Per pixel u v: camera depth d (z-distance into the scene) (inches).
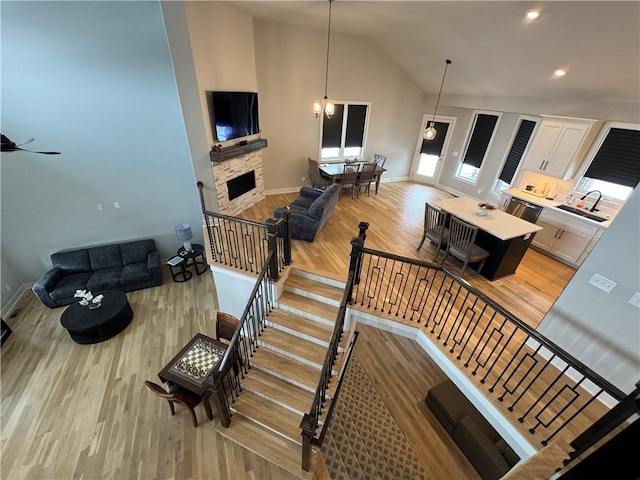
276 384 126.0
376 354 178.4
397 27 200.7
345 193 289.0
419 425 140.9
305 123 261.3
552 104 203.2
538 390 97.7
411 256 182.4
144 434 120.2
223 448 116.4
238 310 171.2
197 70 160.6
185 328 174.2
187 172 208.5
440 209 177.6
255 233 189.9
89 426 122.0
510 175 245.4
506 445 126.0
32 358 151.2
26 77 153.2
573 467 59.4
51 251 196.2
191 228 227.9
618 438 52.2
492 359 108.9
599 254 92.9
